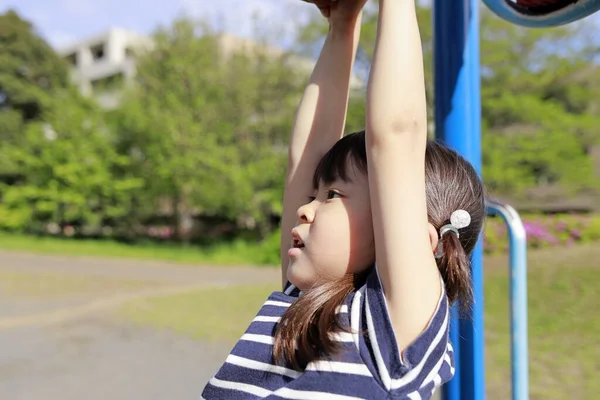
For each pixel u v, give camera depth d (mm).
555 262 8414
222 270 10109
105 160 14320
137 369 4012
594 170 11531
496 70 10312
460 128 1339
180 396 3482
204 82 12867
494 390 3400
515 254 1340
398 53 814
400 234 771
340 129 1164
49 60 22594
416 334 756
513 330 1349
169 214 15258
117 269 10016
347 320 800
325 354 777
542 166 10922
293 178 1153
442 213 865
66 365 4090
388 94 798
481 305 1365
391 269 770
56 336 4977
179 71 12875
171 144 12555
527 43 10242
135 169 14227
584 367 3918
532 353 4285
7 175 16203
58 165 14508
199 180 12523
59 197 14711
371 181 804
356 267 851
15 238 14656
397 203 778
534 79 10477
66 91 15727
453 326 1354
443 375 809
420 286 764
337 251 848
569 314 5426
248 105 12750
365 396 744
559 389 3475
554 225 10477
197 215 15000
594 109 11227
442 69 1363
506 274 7227
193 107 12867
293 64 12945
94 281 8461
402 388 738
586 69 10758
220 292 7438
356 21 1187
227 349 4570
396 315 763
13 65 21594
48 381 3738
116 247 13227
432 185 876
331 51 1187
